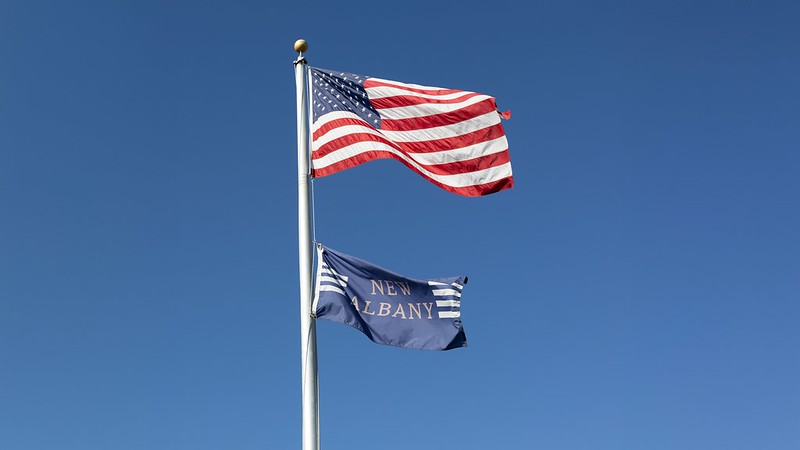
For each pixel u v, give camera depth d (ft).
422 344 58.95
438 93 67.67
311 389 55.11
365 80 67.21
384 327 58.70
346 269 59.41
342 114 65.21
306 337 56.54
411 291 60.34
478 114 66.59
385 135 65.21
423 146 65.57
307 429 54.19
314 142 63.87
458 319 60.13
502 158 65.67
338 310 57.26
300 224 60.34
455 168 65.36
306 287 57.98
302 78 66.08
